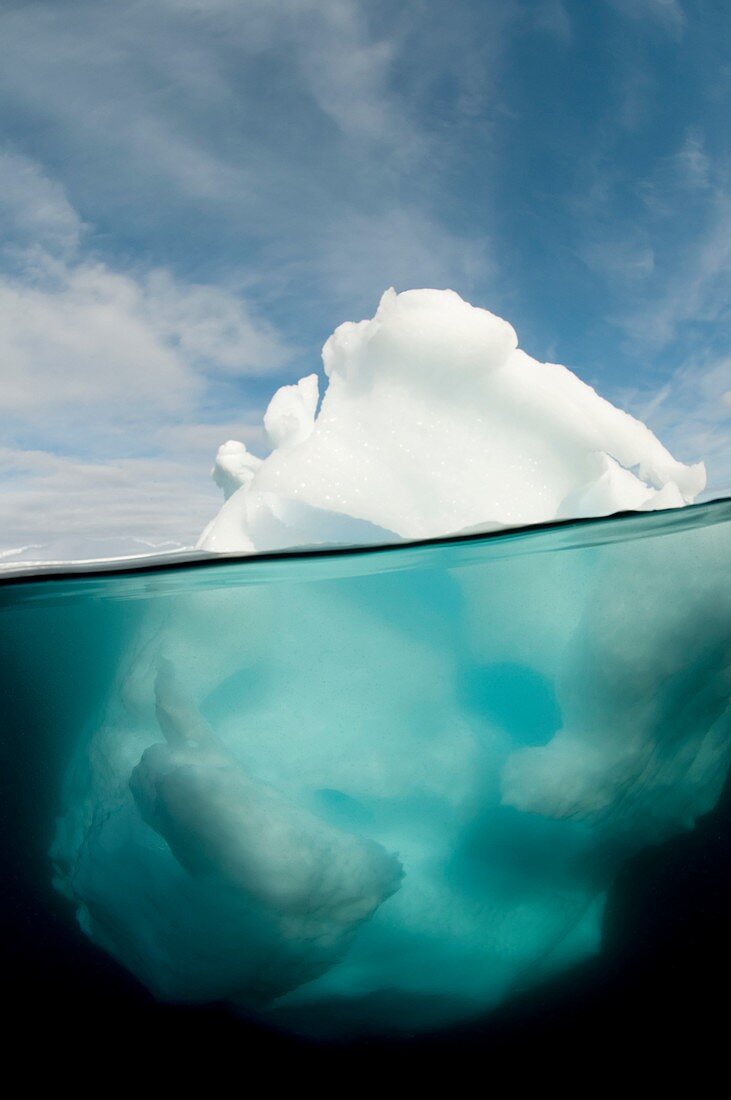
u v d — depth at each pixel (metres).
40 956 5.64
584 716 5.17
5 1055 4.37
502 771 4.94
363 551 5.69
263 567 5.95
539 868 4.95
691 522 6.81
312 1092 3.87
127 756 5.04
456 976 4.42
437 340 5.97
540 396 5.98
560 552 6.38
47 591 6.68
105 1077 4.10
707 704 5.58
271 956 4.12
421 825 4.86
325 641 5.66
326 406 6.20
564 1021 4.25
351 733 5.11
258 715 5.21
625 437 5.90
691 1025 4.02
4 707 9.46
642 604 5.15
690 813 5.70
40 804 8.40
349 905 4.14
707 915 5.15
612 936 5.06
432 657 5.65
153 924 4.43
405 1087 3.85
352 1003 4.35
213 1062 4.21
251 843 4.05
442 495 5.81
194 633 5.45
